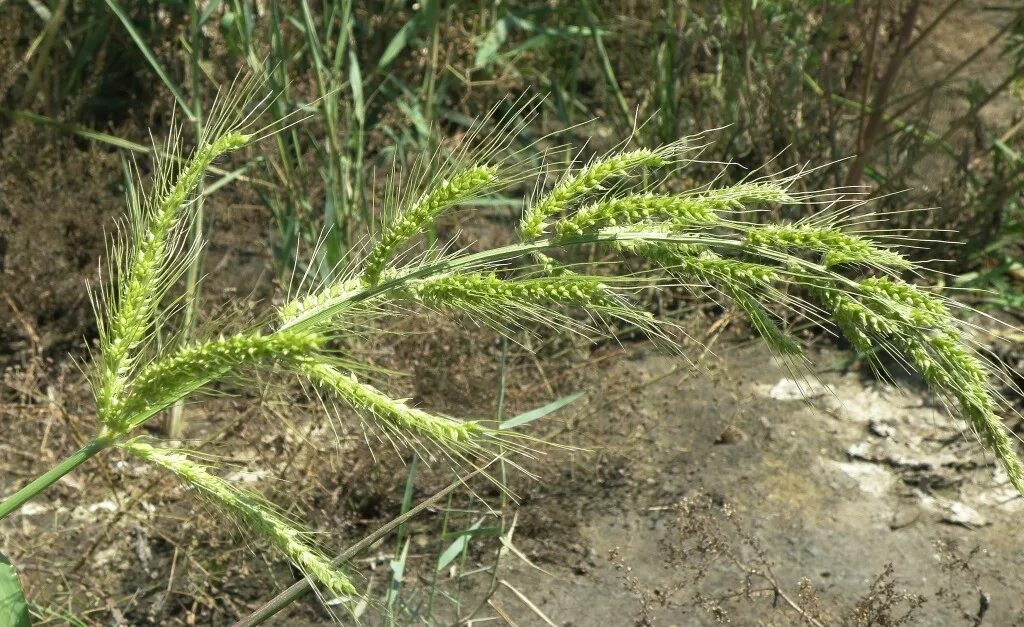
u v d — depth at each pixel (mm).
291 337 1575
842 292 1607
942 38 5801
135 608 3068
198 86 3814
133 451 1753
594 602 3088
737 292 1674
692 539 3281
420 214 1678
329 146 4027
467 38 4938
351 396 1629
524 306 1688
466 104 5160
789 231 1611
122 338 1712
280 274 3963
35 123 4367
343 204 4047
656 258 1667
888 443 3729
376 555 3252
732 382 3973
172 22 4676
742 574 3174
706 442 3711
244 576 3166
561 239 1689
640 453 3652
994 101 5512
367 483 3365
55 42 4746
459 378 3611
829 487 3537
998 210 4445
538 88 5398
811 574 3189
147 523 3197
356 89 4105
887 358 4121
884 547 3309
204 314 3812
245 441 3533
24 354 3951
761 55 4543
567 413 3779
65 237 4148
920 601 2842
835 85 5000
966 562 3021
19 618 1912
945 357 1561
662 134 4691
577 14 5355
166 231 1746
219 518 3074
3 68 4457
